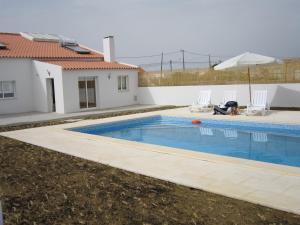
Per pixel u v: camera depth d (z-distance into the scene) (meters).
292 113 15.59
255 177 6.52
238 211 4.97
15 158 9.24
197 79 23.69
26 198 5.98
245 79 21.11
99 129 15.50
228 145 11.48
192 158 8.28
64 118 18.47
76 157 9.02
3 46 23.53
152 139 13.22
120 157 8.73
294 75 18.95
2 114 21.58
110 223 4.80
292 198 5.35
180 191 5.99
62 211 5.32
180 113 17.86
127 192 6.07
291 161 9.19
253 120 13.92
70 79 21.41
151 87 25.69
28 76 23.03
